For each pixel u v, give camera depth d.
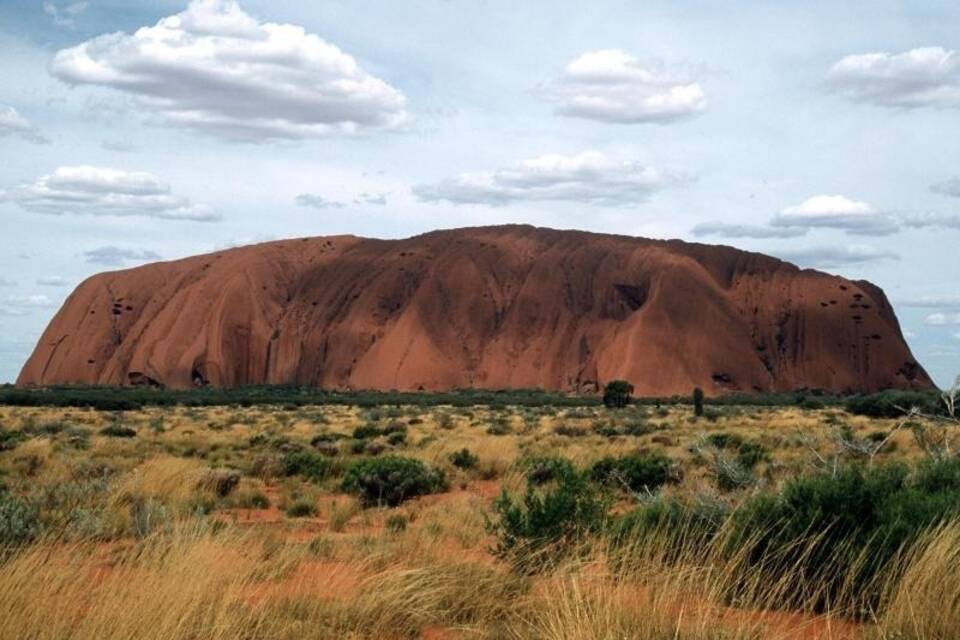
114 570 7.39
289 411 83.38
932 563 6.23
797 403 115.00
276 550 9.49
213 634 5.76
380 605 6.96
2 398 93.31
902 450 20.34
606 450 27.20
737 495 9.21
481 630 6.70
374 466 18.50
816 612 6.89
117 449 29.30
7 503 10.33
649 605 6.12
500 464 23.17
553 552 8.89
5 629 5.63
